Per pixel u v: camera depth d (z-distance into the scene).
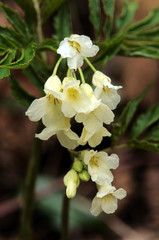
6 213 0.40
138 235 0.42
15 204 0.40
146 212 0.45
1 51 0.27
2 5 0.28
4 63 0.26
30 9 0.29
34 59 0.29
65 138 0.26
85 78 0.28
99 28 0.31
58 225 0.40
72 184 0.26
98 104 0.25
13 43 0.27
